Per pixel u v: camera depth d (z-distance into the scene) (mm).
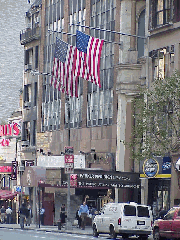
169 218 45656
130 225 49781
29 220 75062
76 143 80312
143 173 64812
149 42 64062
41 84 90938
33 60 93875
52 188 68500
